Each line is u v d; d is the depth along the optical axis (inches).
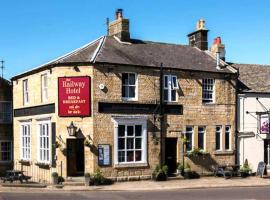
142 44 1201.4
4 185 974.4
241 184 1016.2
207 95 1173.1
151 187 949.8
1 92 1362.0
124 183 1009.5
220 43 1299.2
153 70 1090.1
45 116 1091.3
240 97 1216.8
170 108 1107.9
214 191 903.1
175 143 1121.4
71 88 1023.0
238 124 1208.8
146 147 1068.5
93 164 1000.2
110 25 1218.0
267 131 1199.6
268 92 1244.5
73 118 1023.0
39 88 1134.4
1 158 1343.5
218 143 1182.9
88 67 1016.9
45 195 820.6
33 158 1154.7
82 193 860.6
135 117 1056.2
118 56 1074.7
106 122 1024.2
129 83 1066.7
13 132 1312.7
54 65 1045.2
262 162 1179.3
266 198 798.5
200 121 1149.1
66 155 1021.2
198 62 1206.3
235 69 1213.7
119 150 1040.2
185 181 1051.9
